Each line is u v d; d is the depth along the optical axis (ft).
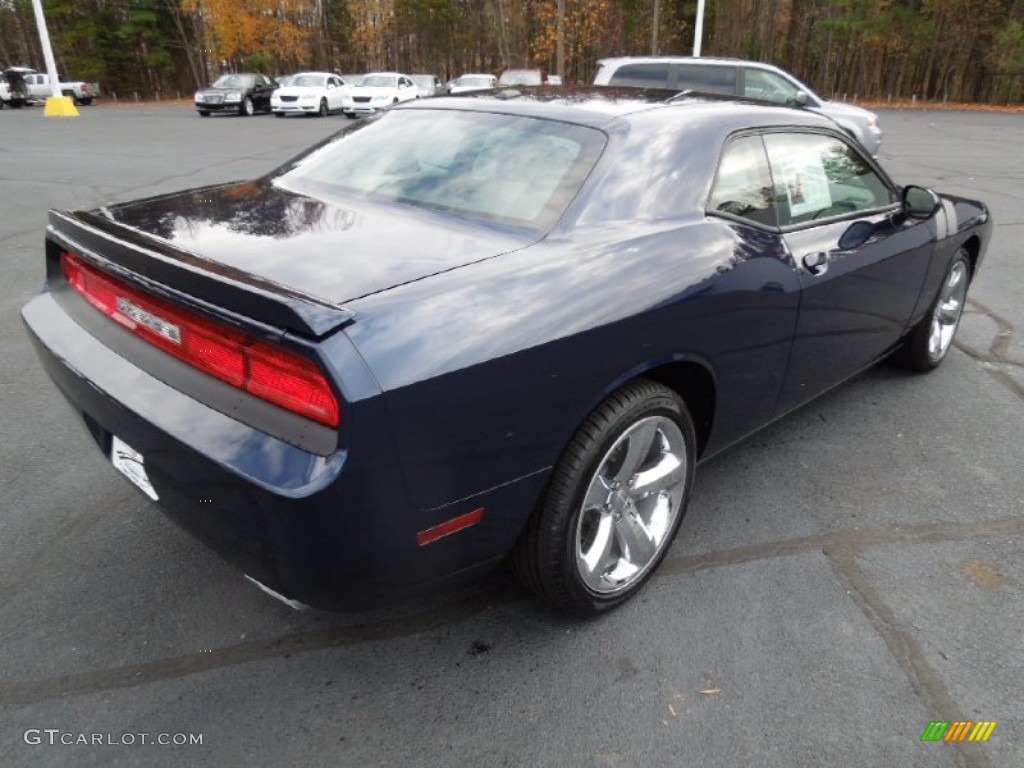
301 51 158.10
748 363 8.68
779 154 9.59
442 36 171.94
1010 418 12.70
